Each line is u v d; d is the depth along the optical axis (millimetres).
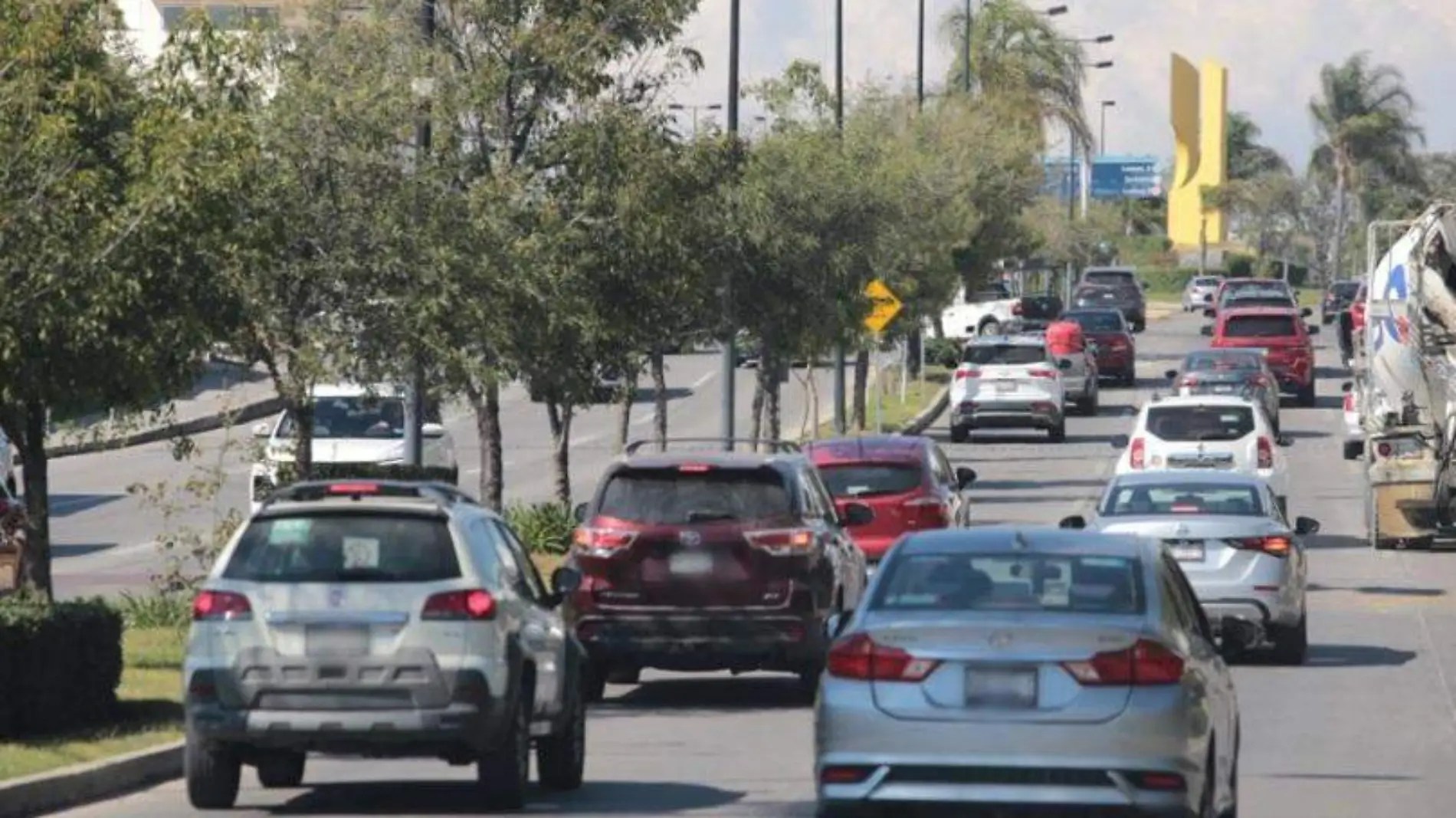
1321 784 49906
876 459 83312
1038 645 36906
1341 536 118250
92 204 54281
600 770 52031
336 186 70938
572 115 86438
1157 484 74938
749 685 70062
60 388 56688
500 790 45312
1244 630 71062
